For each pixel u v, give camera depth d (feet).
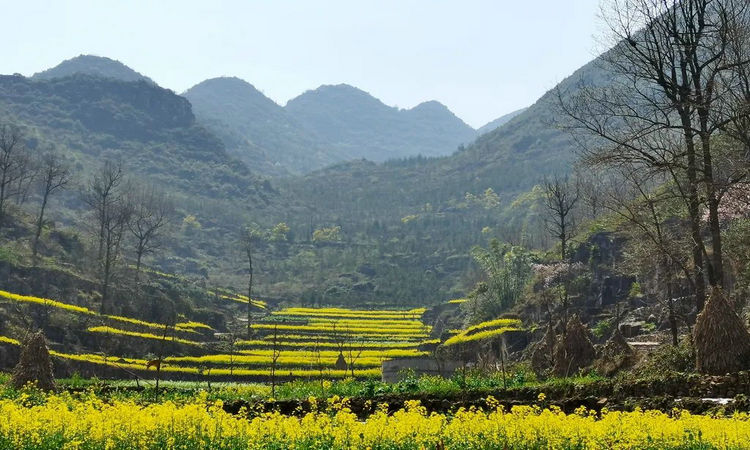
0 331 178.70
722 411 56.80
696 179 93.97
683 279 137.69
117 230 438.40
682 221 127.03
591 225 200.13
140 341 202.39
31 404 72.64
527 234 433.48
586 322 162.71
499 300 219.00
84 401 74.43
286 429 49.21
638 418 48.47
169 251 537.24
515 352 170.60
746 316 96.37
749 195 98.17
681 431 46.26
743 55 94.73
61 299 233.96
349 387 87.20
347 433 46.88
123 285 275.59
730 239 119.24
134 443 47.37
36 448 46.55
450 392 77.10
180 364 189.57
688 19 94.84
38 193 510.58
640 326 138.72
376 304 426.10
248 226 651.25
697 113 96.17
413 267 554.46
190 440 48.11
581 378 83.10
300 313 345.31
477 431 49.11
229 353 215.92
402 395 76.89
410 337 271.49
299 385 95.20
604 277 172.14
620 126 104.53
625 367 84.89
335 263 551.59
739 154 98.32
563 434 47.47
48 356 88.28
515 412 51.47
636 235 119.24
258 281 503.20
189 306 285.02
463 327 242.99
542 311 183.42
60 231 301.84
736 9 94.27
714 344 68.28
